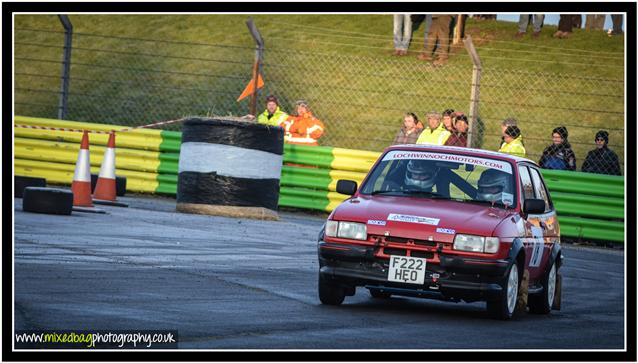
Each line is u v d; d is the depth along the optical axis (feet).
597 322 90.74
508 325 83.15
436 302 98.68
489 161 94.63
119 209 160.45
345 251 83.30
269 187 168.96
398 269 82.33
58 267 89.97
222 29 334.85
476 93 187.62
